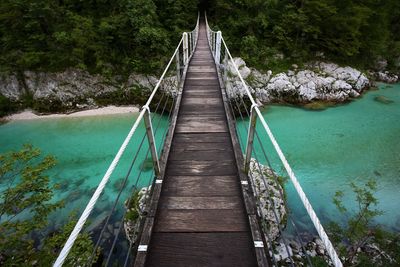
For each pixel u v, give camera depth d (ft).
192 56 32.24
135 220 21.09
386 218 25.40
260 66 56.44
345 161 33.83
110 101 51.78
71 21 49.75
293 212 25.88
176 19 56.49
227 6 60.03
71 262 16.11
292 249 21.83
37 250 21.83
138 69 52.29
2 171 19.31
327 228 23.98
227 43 57.26
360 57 68.69
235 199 8.86
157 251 7.07
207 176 10.05
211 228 7.72
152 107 50.31
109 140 39.40
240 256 6.92
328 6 58.49
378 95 57.52
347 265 20.80
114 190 28.99
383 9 70.54
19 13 48.24
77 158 35.09
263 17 58.29
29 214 25.26
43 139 40.09
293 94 53.42
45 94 50.62
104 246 22.16
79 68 51.34
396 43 76.79
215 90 19.72
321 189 28.96
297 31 59.88
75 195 28.37
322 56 62.39
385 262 20.90
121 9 52.31
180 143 12.45
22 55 50.14
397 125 43.21
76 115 48.16
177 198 8.92
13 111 49.26
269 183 24.29
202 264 6.73
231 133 12.80
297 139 39.09
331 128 42.47
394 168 32.40
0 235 16.78
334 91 55.11
